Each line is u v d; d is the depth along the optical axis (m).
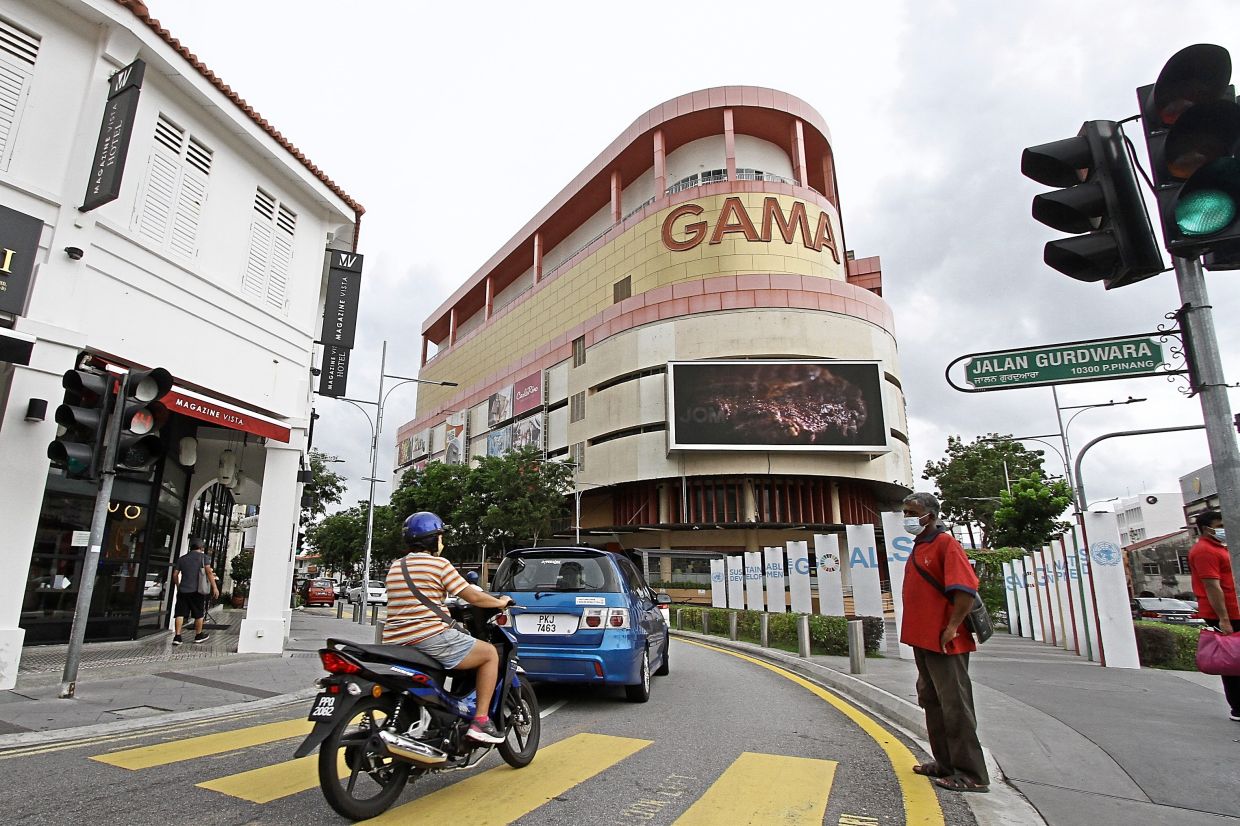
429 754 3.89
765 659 12.77
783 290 47.59
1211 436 3.39
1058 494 30.83
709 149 54.56
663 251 51.28
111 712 6.48
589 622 7.11
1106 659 10.45
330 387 17.50
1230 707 6.47
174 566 14.94
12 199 8.46
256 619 11.73
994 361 4.27
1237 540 3.23
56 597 10.70
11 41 8.75
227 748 5.23
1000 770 4.67
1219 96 3.45
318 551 68.38
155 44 10.00
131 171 10.09
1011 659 11.75
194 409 10.32
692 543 49.16
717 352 47.34
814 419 45.84
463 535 46.38
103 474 7.30
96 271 9.42
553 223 67.00
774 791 4.25
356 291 16.48
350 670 3.70
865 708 7.48
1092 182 3.78
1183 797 4.08
